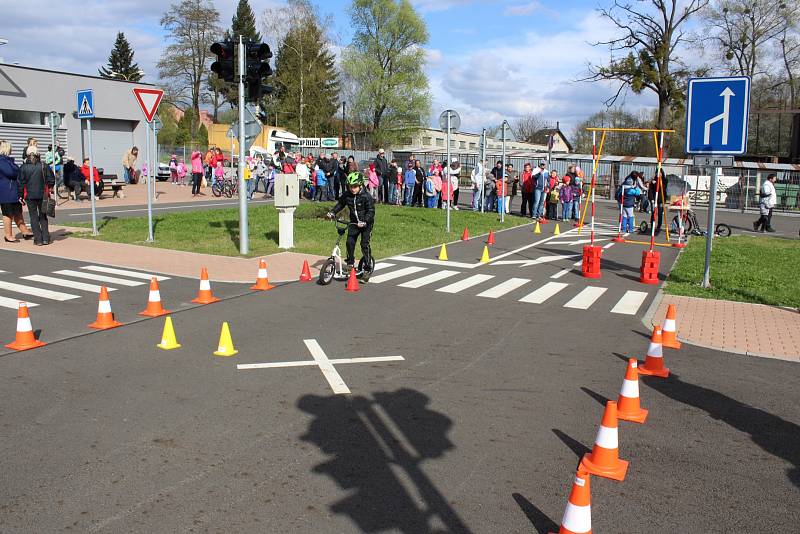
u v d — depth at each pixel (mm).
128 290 9742
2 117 28438
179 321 8086
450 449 4543
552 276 12219
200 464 4234
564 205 24281
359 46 57125
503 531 3508
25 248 13234
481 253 15031
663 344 7566
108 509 3662
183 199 27531
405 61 56375
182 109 61125
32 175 13367
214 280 10680
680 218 17891
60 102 30438
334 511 3674
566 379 6176
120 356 6602
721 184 34469
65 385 5719
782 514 3762
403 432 4824
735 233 22188
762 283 11758
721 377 6414
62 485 3928
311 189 27688
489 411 5289
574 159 41500
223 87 60781
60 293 9414
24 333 6828
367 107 57906
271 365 6402
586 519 3279
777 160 46438
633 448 4660
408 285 10938
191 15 56062
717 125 10359
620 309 9453
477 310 9164
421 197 25359
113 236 15156
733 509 3809
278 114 64688
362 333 7715
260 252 13523
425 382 5988
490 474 4176
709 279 12047
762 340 7902
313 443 4594
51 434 4680
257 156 32156
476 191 25484
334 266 10875
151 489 3895
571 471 4254
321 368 6336
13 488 3887
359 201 10625
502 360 6750
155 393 5555
